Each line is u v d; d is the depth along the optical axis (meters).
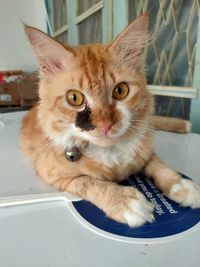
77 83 0.18
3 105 0.65
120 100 0.19
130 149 0.20
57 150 0.20
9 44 0.69
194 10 0.31
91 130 0.18
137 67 0.20
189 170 0.21
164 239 0.14
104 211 0.17
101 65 0.19
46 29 0.61
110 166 0.20
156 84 0.36
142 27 0.20
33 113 0.28
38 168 0.21
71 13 0.50
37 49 0.19
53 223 0.16
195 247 0.14
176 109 0.35
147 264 0.13
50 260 0.13
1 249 0.14
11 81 0.65
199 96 0.32
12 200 0.18
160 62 0.36
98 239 0.15
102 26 0.42
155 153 0.23
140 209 0.16
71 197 0.18
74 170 0.20
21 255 0.14
